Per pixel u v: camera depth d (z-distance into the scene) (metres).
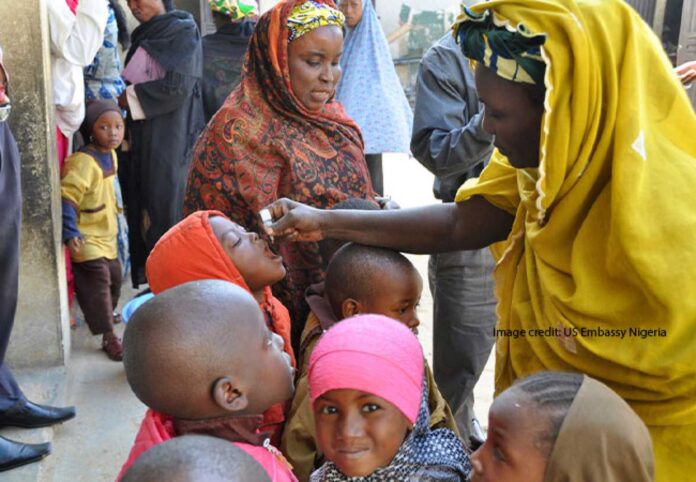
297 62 1.88
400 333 1.23
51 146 3.15
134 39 4.30
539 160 1.23
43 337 3.26
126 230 4.47
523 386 1.03
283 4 1.87
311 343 1.68
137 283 4.59
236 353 1.15
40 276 3.19
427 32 13.46
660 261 1.09
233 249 1.53
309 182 1.92
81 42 3.28
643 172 1.12
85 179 3.52
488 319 2.72
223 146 1.88
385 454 1.17
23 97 2.98
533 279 1.30
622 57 1.16
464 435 2.91
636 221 1.09
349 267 1.61
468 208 1.56
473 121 2.44
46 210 3.12
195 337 1.13
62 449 2.88
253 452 1.17
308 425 1.45
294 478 1.27
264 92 1.93
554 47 1.13
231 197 1.88
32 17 2.94
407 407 1.18
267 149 1.90
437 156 2.54
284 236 1.66
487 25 1.22
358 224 1.65
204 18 7.89
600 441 0.93
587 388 0.99
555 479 0.95
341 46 1.94
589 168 1.17
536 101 1.23
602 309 1.17
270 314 1.66
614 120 1.14
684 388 1.12
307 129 1.96
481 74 1.27
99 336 4.00
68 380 3.31
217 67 4.53
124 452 2.88
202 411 1.15
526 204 1.28
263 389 1.21
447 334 2.75
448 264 2.66
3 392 2.77
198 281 1.24
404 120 3.81
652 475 0.97
